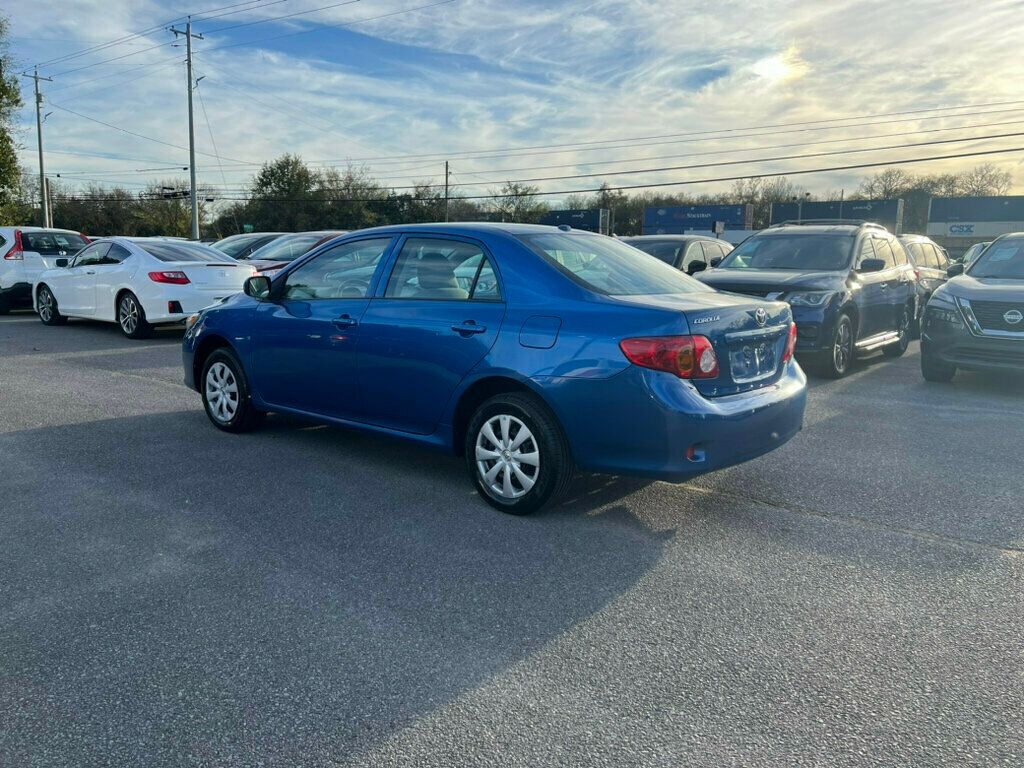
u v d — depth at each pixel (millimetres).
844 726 2523
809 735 2477
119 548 3908
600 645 3023
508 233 4668
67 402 7320
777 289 8672
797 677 2807
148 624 3154
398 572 3664
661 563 3791
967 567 3758
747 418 4113
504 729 2504
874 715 2584
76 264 12984
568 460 4219
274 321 5621
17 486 4855
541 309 4258
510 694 2697
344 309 5176
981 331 7977
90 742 2432
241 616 3227
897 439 6133
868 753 2391
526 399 4277
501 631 3127
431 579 3594
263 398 5848
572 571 3693
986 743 2438
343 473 5176
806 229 10211
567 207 87062
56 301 13352
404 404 4855
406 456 5594
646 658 2932
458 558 3830
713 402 4020
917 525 4301
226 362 6090
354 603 3354
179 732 2484
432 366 4637
